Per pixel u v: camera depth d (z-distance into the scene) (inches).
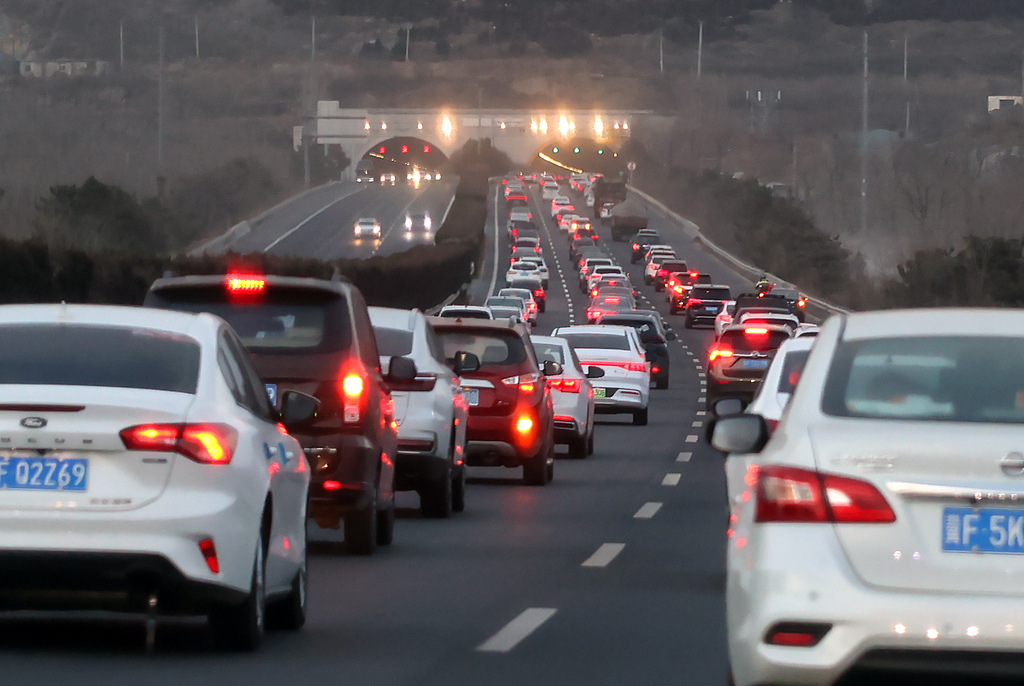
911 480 773.3
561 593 1455.5
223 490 1060.5
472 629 1258.0
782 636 771.4
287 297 1626.5
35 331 1152.2
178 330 1167.6
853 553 771.4
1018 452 770.8
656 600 1418.6
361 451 1606.8
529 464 2539.4
